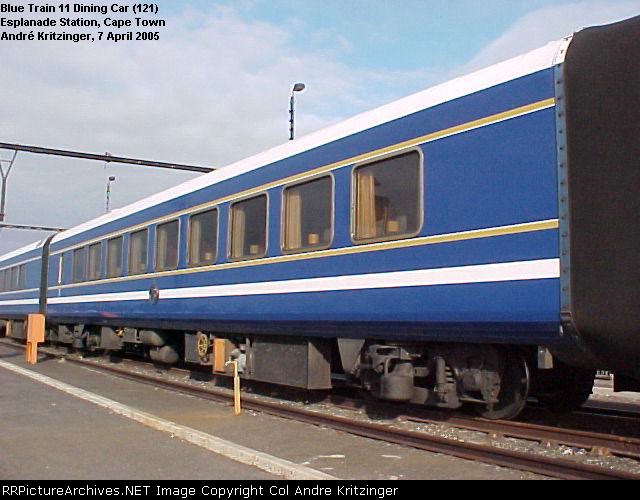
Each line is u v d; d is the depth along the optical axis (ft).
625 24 18.58
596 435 21.20
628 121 17.88
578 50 19.15
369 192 25.49
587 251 18.24
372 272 24.80
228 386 39.06
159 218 42.37
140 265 44.47
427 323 22.76
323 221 27.55
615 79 18.25
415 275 23.02
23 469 19.54
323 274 27.14
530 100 19.98
